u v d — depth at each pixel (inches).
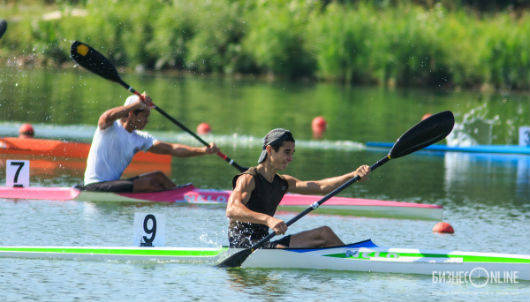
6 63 4224.9
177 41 4626.0
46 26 4458.7
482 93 4239.7
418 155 2342.5
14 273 907.4
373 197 1536.7
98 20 4522.6
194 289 855.1
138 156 1958.7
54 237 1109.7
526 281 919.0
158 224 1020.5
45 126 2484.0
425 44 4525.1
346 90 4190.5
